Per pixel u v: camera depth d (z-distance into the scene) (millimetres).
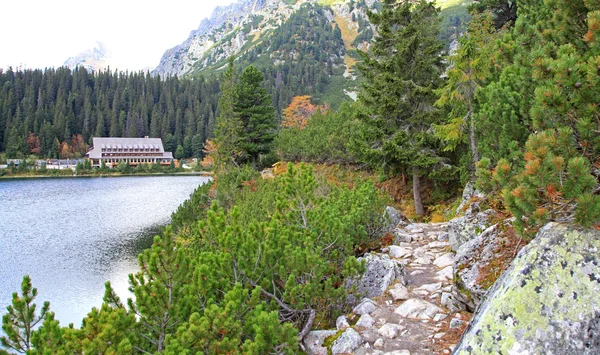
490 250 5863
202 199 22922
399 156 17781
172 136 130000
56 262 23125
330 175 24844
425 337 5172
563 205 3945
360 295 6844
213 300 4984
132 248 26359
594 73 3990
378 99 18672
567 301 3512
